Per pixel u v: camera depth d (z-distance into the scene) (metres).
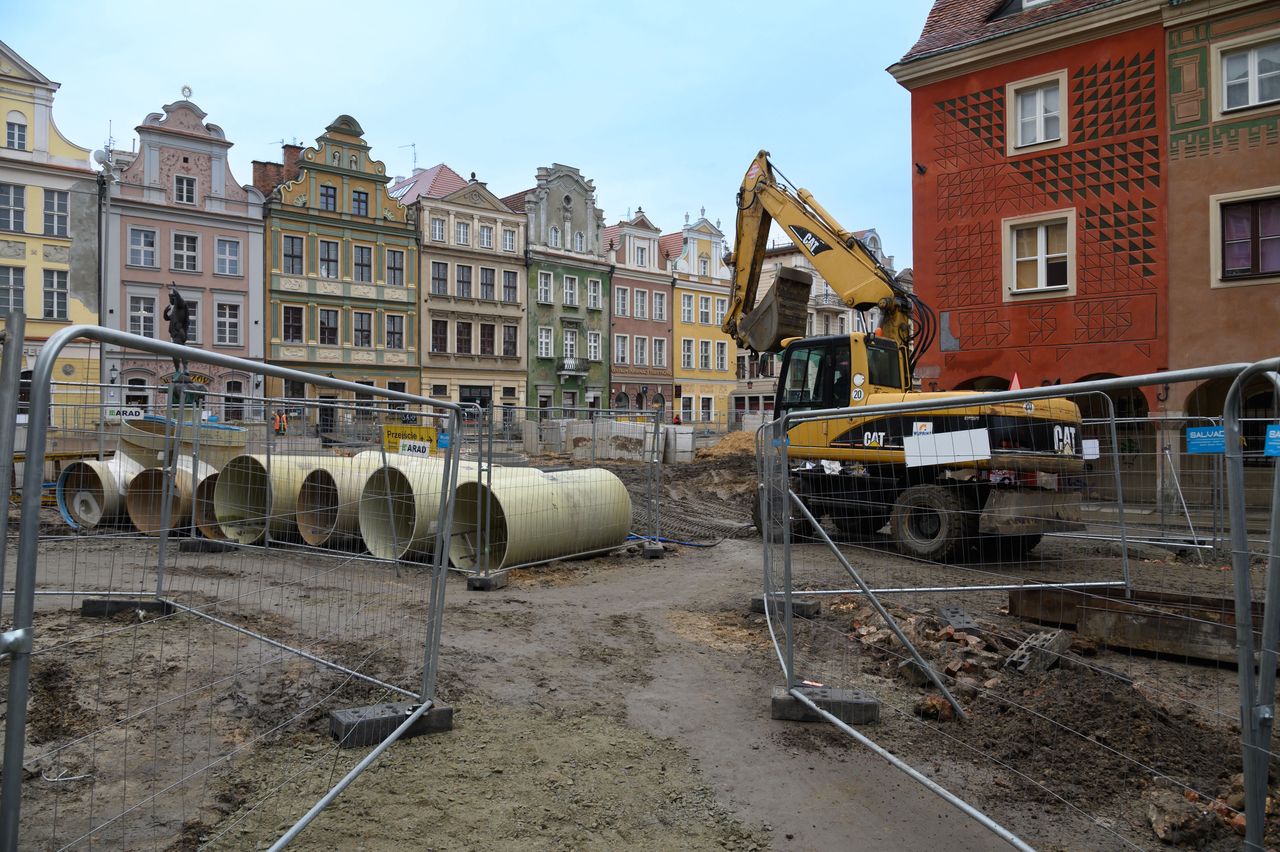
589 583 8.59
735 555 10.47
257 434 7.05
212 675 4.91
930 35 20.44
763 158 14.05
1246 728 2.63
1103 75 17.41
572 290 51.09
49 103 33.94
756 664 5.80
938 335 19.61
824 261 12.75
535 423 21.77
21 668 2.03
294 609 6.50
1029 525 7.76
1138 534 7.45
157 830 3.18
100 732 4.05
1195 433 5.80
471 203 46.44
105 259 34.88
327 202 41.22
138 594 6.43
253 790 3.55
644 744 4.34
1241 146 16.05
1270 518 2.62
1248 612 2.66
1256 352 15.94
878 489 8.65
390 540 8.61
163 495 6.54
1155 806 3.55
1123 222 17.27
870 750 4.33
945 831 3.53
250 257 38.75
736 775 4.02
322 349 40.88
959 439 5.52
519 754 4.12
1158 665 5.65
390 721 4.17
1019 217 18.48
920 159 19.86
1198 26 16.36
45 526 8.55
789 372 11.32
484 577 7.98
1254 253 16.08
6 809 2.02
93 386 6.82
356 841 3.20
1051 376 18.12
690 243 58.09
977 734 4.49
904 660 5.46
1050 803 3.74
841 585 7.91
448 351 45.41
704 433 33.69
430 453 6.71
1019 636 6.20
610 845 3.33
